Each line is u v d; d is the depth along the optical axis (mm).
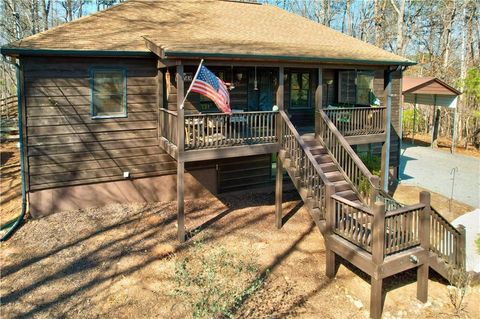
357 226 7781
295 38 13375
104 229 10062
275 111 10477
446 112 26719
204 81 8891
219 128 11750
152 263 8539
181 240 9523
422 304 7867
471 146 23703
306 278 8336
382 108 12477
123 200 11609
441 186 15273
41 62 10047
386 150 12648
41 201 10570
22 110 10039
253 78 13547
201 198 12695
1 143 18891
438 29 33531
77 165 10820
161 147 11328
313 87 14820
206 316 6332
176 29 12227
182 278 7074
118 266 8383
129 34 11492
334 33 15922
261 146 10250
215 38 11281
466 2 25656
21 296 7277
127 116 11219
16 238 9406
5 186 12875
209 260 8219
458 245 8508
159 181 11992
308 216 11500
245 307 7211
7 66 35750
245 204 12391
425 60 36969
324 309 7398
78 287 7617
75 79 10453
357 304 7617
